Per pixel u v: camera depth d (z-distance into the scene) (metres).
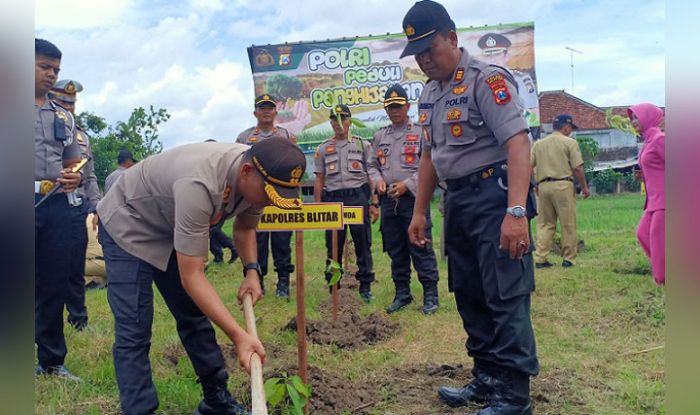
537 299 6.54
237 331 2.62
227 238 9.85
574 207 8.48
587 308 6.01
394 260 6.48
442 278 8.13
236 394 3.74
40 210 4.00
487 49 14.77
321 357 4.77
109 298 3.03
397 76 16.53
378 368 4.48
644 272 7.57
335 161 6.88
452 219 3.42
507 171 3.13
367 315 6.20
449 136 3.27
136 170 3.03
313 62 16.81
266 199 2.68
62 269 4.11
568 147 8.41
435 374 4.23
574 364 4.34
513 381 3.19
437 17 3.17
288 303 6.83
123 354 2.96
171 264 3.09
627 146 31.17
